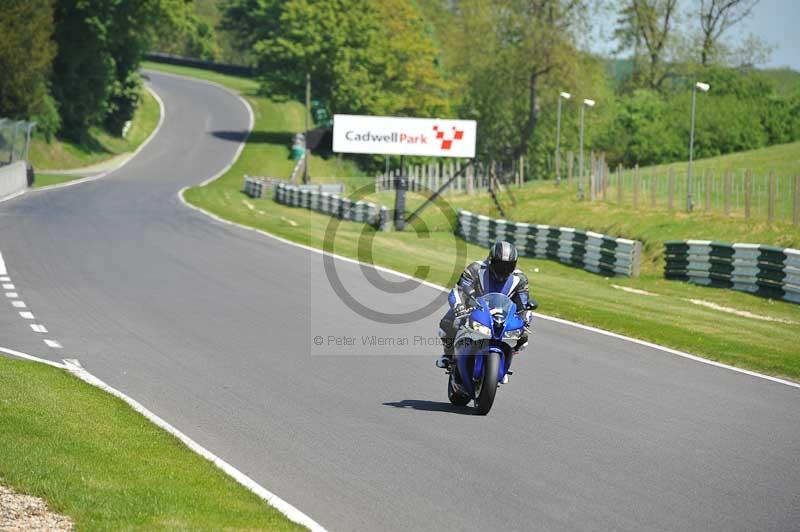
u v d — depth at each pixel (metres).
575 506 22.17
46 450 23.47
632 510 22.03
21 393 29.34
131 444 25.33
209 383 34.59
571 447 27.17
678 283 80.12
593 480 24.17
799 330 55.09
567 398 33.34
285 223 114.62
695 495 23.28
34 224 93.12
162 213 112.81
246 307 51.66
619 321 49.38
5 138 148.62
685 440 28.33
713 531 20.89
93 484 21.28
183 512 19.94
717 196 109.31
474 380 30.34
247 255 75.31
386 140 128.50
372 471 24.48
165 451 25.06
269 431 28.28
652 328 47.94
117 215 107.75
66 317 47.62
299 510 21.47
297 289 58.62
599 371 38.09
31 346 40.53
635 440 28.14
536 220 125.56
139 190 158.25
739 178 132.62
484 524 20.81
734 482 24.42
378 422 29.45
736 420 30.97
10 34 180.12
